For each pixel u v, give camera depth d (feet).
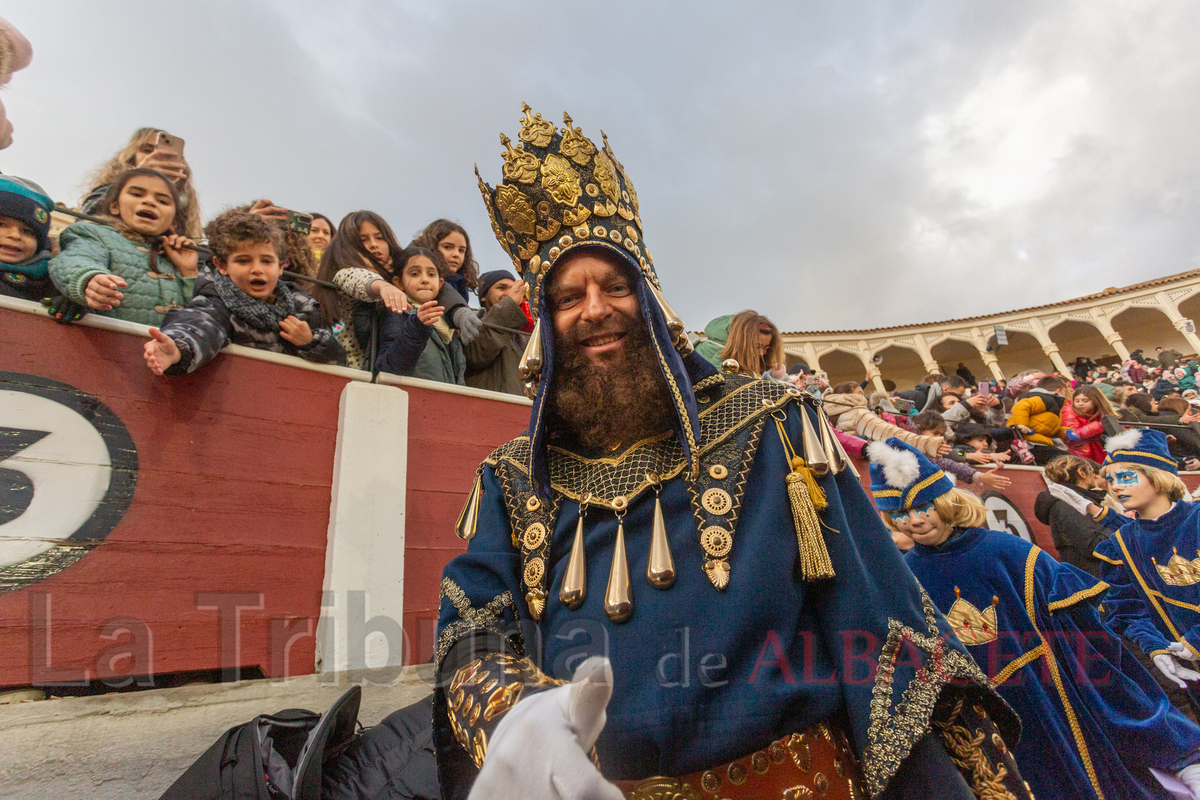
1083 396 22.57
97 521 7.34
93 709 6.49
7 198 7.62
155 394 8.13
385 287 10.52
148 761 6.57
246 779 5.65
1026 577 8.44
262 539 8.45
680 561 3.04
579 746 1.91
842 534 3.12
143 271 8.74
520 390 12.80
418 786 5.83
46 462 7.23
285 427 9.11
